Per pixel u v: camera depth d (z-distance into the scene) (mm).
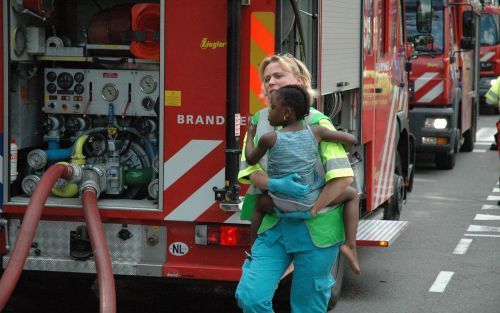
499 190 21094
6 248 9984
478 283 12672
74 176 9680
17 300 11406
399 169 16141
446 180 22562
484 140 31562
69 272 10000
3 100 9859
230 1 9195
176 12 9531
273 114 7555
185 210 9664
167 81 9609
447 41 22922
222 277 9641
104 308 8672
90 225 9352
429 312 11195
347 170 7543
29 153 10203
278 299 10812
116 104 10320
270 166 7551
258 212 7777
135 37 9875
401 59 15633
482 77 41281
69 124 10562
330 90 10758
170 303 11367
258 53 9320
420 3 21469
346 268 13414
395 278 12922
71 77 10383
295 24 9711
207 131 9578
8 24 9789
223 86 9500
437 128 23234
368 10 12625
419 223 17078
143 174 10242
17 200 9953
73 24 10945
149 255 9828
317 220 7609
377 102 13461
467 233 16203
